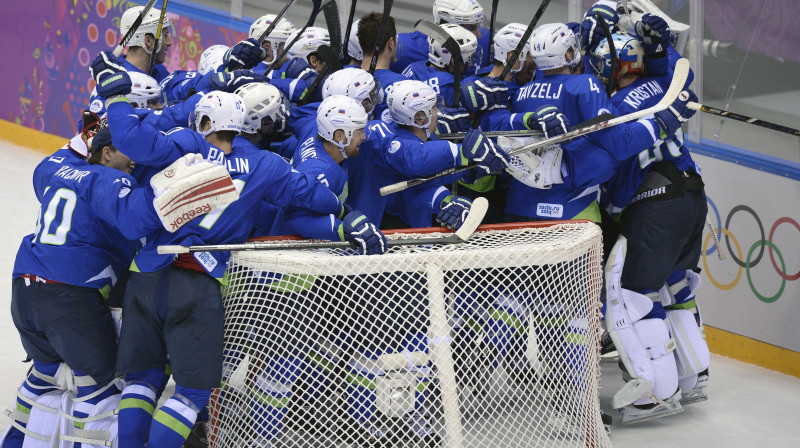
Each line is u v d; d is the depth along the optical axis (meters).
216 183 12.36
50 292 13.08
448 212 14.43
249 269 13.16
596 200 16.30
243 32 30.61
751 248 20.17
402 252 13.68
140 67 19.92
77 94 35.22
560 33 15.77
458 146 14.95
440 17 19.16
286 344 13.42
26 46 37.00
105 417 13.30
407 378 13.02
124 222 12.65
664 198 16.33
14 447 14.11
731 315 20.64
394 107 15.34
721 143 21.05
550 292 13.41
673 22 18.09
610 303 16.23
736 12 20.52
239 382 13.56
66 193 13.24
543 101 15.97
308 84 18.48
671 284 17.42
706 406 17.66
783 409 17.53
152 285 12.72
